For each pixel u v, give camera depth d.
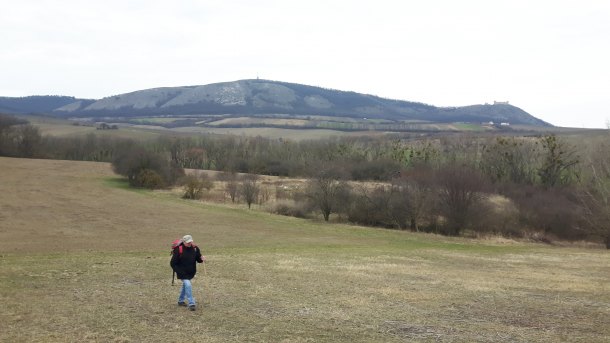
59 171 92.25
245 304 15.98
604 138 76.12
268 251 32.88
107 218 53.97
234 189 73.50
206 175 84.81
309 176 70.31
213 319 13.92
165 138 135.00
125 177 92.31
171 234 45.72
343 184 61.62
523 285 22.30
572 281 24.16
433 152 97.38
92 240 40.41
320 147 117.62
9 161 98.62
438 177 58.31
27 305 14.66
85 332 12.31
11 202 59.81
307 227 54.19
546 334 13.55
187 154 124.12
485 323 14.69
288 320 14.16
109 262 23.67
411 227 57.25
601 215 51.31
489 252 39.66
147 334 12.32
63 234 43.41
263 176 100.56
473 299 18.38
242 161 113.56
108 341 11.70
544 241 53.94
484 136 116.88
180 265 14.75
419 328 13.88
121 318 13.67
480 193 57.50
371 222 59.38
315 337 12.59
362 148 113.50
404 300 17.73
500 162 84.62
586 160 72.25
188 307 15.07
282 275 22.16
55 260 23.61
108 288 17.58
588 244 53.59
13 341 11.38
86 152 126.06
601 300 18.80
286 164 107.50
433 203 56.16
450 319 15.08
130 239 41.78
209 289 18.20
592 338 13.23
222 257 27.84
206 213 60.59
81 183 81.44
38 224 48.34
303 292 18.45
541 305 17.56
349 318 14.66
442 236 53.19
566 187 69.19
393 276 23.52
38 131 119.19
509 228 56.66
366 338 12.66
